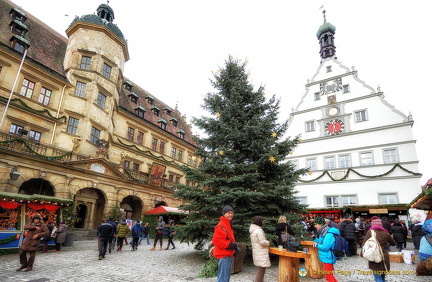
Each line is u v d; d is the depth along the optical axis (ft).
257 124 35.22
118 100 92.68
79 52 77.61
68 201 47.39
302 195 88.17
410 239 65.05
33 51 72.49
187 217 35.86
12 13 74.69
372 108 85.05
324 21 110.93
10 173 50.24
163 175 92.12
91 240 60.39
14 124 60.23
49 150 63.21
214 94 40.32
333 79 95.04
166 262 31.81
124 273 25.22
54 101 69.26
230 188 31.86
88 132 72.38
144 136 102.22
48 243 42.29
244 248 27.32
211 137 36.94
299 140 35.55
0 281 21.44
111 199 72.54
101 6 90.48
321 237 20.16
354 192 80.12
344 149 85.87
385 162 78.69
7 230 37.50
